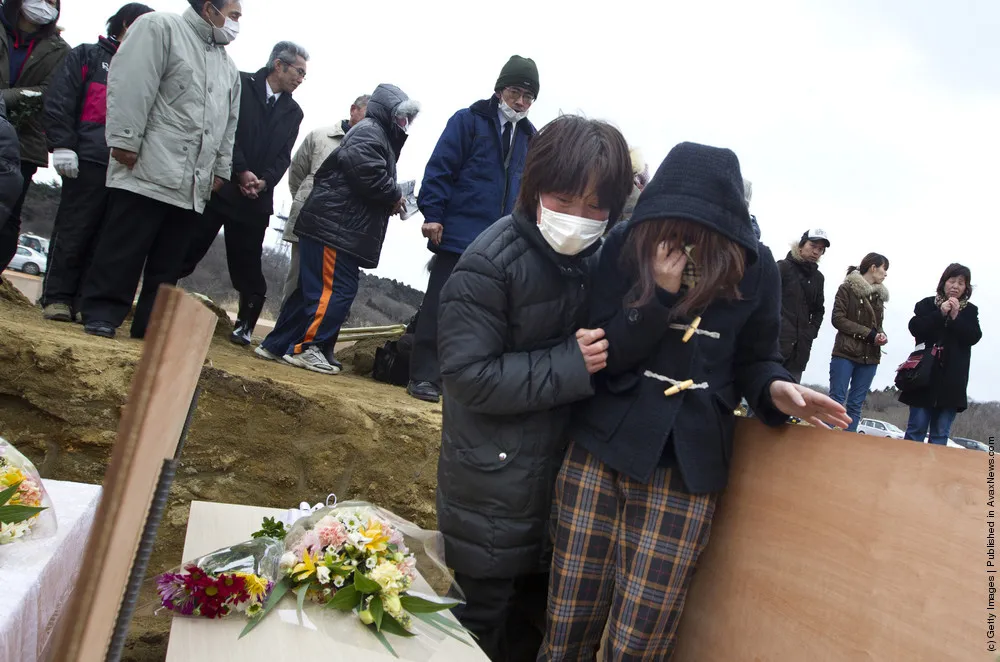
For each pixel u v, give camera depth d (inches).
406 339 196.7
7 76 179.9
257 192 194.5
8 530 61.4
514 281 81.0
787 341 234.5
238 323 206.8
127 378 128.0
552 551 87.6
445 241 166.2
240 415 132.9
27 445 121.6
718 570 83.5
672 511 77.8
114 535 28.7
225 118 160.1
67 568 66.7
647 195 75.5
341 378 182.2
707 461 78.4
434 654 69.5
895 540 62.7
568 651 81.0
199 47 152.6
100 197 169.2
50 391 122.3
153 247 161.6
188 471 129.0
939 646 57.6
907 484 62.7
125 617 33.2
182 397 34.6
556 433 85.4
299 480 136.6
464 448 84.1
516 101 164.9
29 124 185.6
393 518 90.7
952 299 235.9
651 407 77.7
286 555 74.5
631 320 75.4
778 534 75.4
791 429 76.4
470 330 80.7
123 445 28.9
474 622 85.9
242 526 91.0
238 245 202.7
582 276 84.9
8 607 51.5
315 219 172.7
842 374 252.2
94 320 146.9
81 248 169.0
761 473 79.6
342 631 68.6
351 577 74.5
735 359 85.0
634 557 77.9
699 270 73.5
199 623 65.9
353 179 170.2
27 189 194.2
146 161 145.3
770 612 74.4
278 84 197.8
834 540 68.5
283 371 164.7
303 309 180.7
